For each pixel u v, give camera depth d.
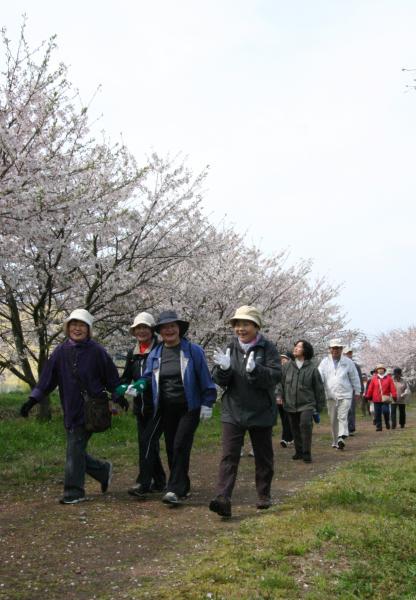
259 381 5.28
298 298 22.92
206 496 6.25
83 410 5.82
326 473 7.60
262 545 4.18
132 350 6.81
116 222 11.30
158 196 12.29
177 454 5.73
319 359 25.91
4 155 9.00
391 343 56.09
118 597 3.33
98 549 4.26
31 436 9.86
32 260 10.22
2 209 8.34
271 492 6.42
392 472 6.96
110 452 8.97
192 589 3.37
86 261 11.11
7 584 3.55
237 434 5.35
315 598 3.21
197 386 5.92
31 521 5.04
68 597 3.35
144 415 6.35
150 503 5.82
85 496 6.10
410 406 32.69
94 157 11.44
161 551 4.21
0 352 12.95
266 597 3.24
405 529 4.39
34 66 9.38
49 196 8.77
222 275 16.97
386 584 3.42
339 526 4.50
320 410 9.23
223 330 16.94
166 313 5.96
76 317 5.83
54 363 5.91
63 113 10.05
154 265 12.62
